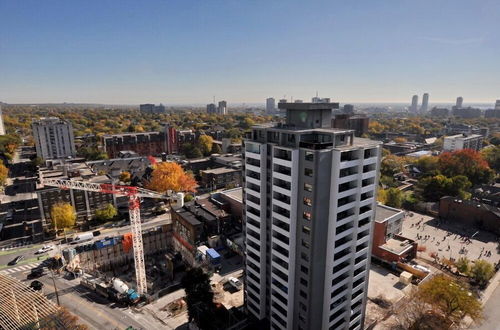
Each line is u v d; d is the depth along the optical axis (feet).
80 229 449.89
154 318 275.80
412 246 352.69
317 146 178.91
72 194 456.86
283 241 206.80
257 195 224.94
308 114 208.23
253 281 247.09
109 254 379.76
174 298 304.91
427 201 535.60
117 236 395.55
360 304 228.43
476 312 241.96
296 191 193.36
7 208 520.83
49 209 440.45
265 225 226.58
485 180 619.26
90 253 367.04
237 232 408.05
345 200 194.39
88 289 319.47
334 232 190.49
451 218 465.88
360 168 192.13
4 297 178.91
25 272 346.95
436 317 254.88
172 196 479.82
